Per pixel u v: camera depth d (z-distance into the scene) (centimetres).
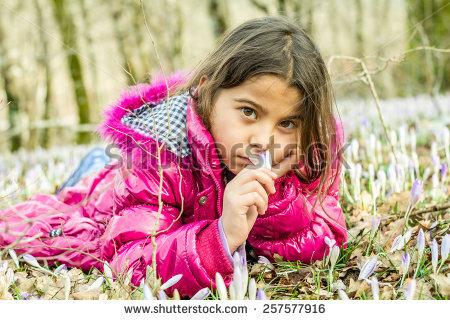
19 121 1209
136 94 227
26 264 230
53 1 1279
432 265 186
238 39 198
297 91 184
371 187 294
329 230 219
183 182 209
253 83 180
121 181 214
